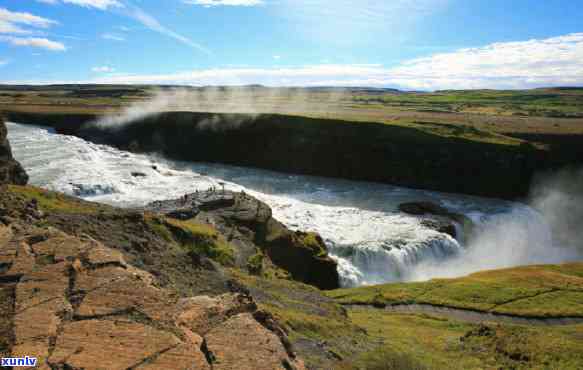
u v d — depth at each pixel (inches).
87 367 280.1
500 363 825.5
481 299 1428.4
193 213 1812.3
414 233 2336.4
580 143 3442.4
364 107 6879.9
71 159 3277.6
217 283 737.0
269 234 1888.5
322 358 614.9
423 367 712.4
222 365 298.5
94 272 393.1
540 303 1382.9
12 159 1659.7
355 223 2492.6
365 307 1409.9
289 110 5753.0
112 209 1268.5
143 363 288.0
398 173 3595.0
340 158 3848.4
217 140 4458.7
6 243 446.9
